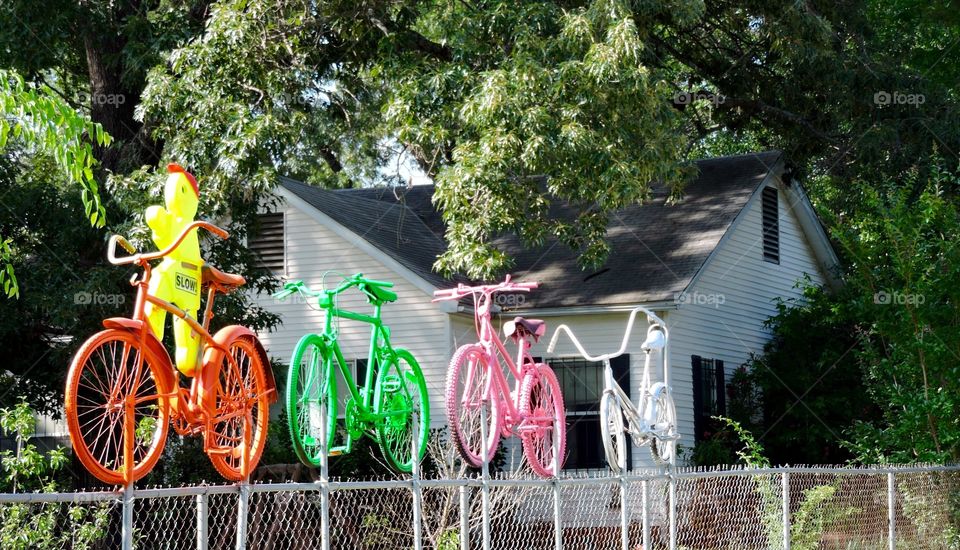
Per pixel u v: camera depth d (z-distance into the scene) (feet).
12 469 33.14
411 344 58.95
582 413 58.23
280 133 49.78
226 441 21.52
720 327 64.49
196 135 49.80
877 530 40.98
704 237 62.49
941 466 40.34
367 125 62.69
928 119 64.95
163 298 18.78
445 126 50.83
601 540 38.91
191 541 29.96
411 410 26.18
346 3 53.42
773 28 61.98
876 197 49.34
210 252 51.44
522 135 47.55
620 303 57.67
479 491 37.52
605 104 48.16
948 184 63.72
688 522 35.55
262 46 51.55
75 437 16.61
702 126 72.02
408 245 64.85
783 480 33.04
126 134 56.39
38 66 51.49
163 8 56.34
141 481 44.83
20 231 49.90
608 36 47.14
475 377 27.22
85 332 47.16
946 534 41.68
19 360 51.42
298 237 61.36
